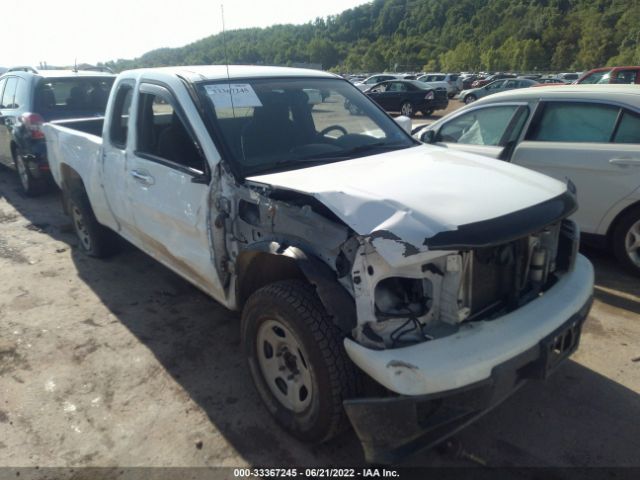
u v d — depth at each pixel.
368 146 3.60
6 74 8.84
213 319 4.13
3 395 3.23
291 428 2.75
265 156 3.23
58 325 4.07
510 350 2.29
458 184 2.67
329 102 3.84
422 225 2.23
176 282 4.84
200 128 3.19
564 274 2.88
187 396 3.20
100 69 16.14
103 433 2.89
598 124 4.71
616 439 2.79
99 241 5.24
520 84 28.91
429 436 2.30
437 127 5.95
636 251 4.61
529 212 2.48
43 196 8.01
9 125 7.83
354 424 2.30
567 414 2.98
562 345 2.56
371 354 2.19
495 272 2.52
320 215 2.48
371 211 2.33
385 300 2.35
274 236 2.71
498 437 2.82
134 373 3.44
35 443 2.83
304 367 2.61
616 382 3.26
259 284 3.08
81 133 5.07
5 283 4.85
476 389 2.20
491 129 5.46
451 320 2.37
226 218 3.05
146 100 3.80
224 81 3.52
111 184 4.27
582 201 4.77
